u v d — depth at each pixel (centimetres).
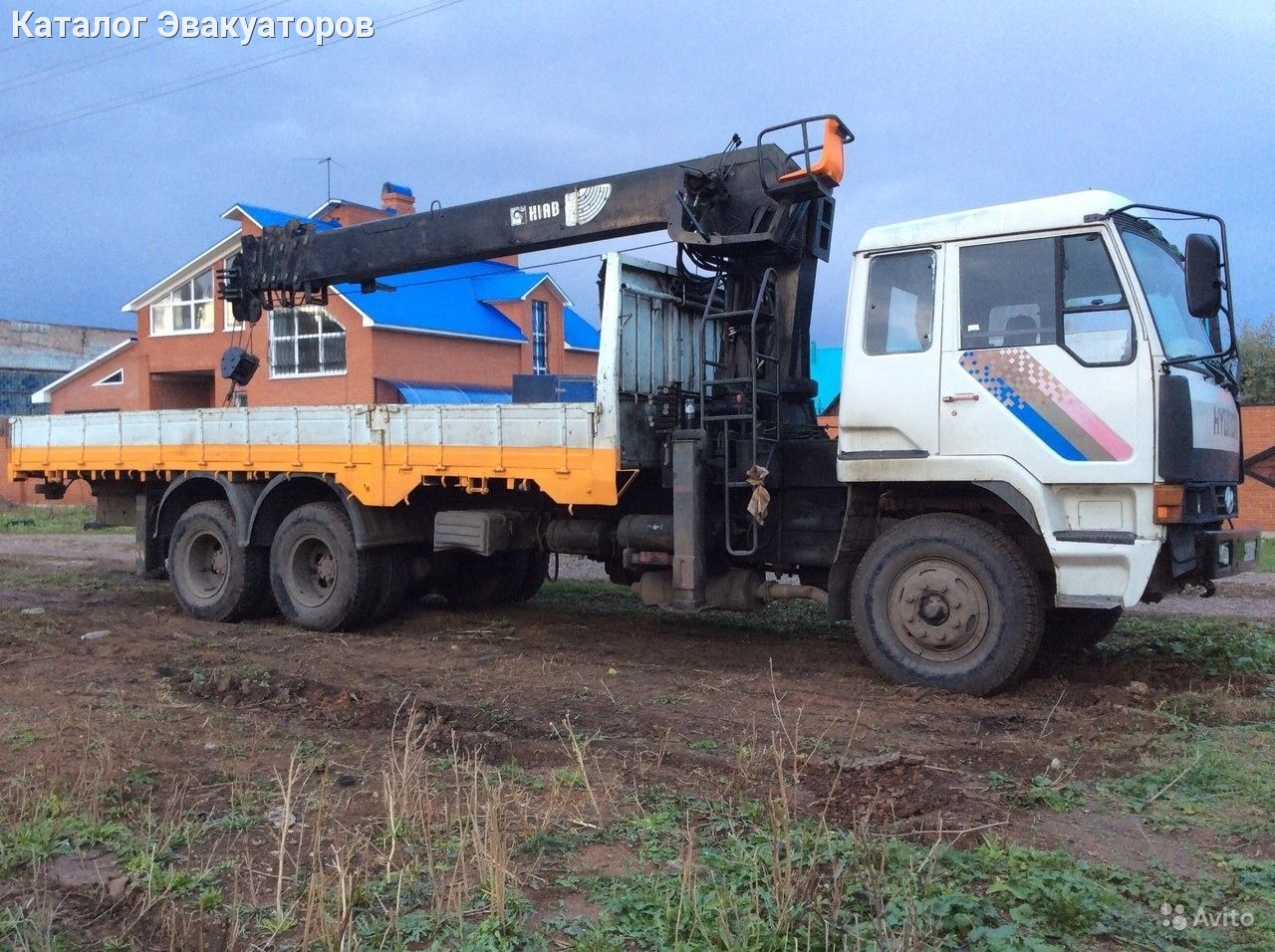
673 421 852
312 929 372
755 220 797
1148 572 626
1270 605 1071
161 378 3197
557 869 427
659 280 876
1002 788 517
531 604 1130
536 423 835
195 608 1059
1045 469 651
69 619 1055
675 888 399
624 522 848
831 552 777
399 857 438
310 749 594
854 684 732
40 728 643
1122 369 630
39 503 3172
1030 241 662
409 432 908
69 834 470
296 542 998
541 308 3206
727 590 809
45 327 4531
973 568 680
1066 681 720
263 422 1004
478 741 604
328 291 1097
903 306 702
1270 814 482
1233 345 668
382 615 1002
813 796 503
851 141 797
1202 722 627
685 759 566
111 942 377
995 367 666
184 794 524
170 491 1098
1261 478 1691
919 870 404
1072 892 392
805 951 355
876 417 704
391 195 3319
